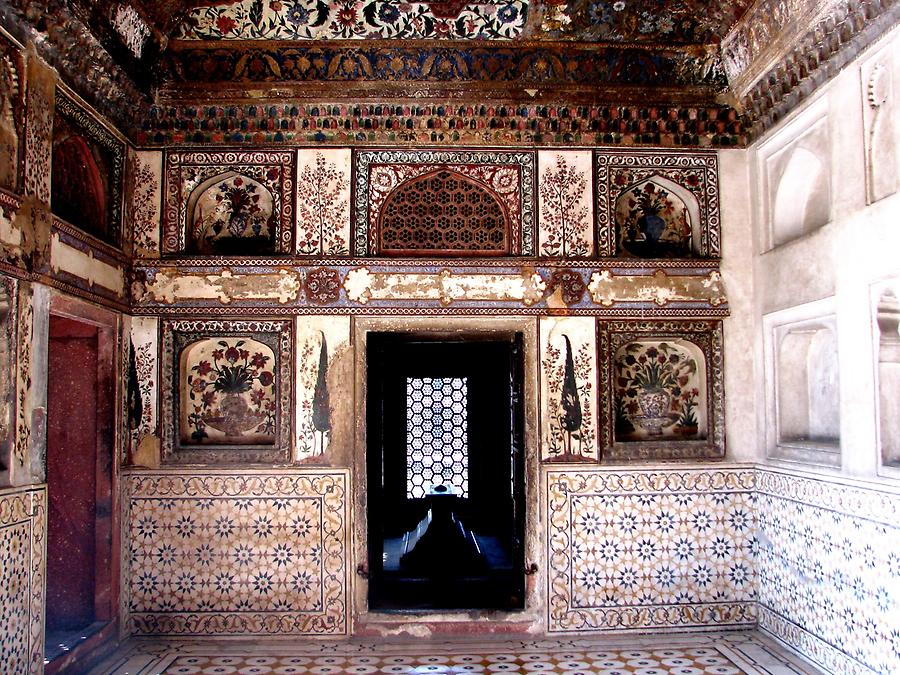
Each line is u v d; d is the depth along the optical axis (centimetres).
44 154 354
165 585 450
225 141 473
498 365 711
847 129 369
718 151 485
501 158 479
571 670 402
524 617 455
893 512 329
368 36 458
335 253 470
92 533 427
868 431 349
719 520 464
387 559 606
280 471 456
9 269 321
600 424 466
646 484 463
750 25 430
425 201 478
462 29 457
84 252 397
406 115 472
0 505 311
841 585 371
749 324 477
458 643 447
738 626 460
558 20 452
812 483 398
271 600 451
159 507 452
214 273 464
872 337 348
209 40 456
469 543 587
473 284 468
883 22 339
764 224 463
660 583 459
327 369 462
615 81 473
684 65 474
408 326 467
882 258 342
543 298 470
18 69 332
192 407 470
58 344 434
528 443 464
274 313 464
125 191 455
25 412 335
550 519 460
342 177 474
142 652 426
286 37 457
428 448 720
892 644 329
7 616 316
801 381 434
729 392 473
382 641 450
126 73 424
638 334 476
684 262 474
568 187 477
